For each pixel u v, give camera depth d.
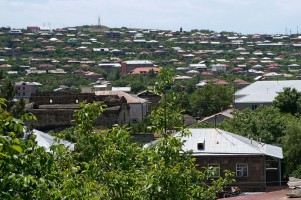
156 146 25.53
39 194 18.17
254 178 62.22
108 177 23.75
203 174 27.00
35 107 123.75
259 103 154.88
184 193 24.14
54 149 20.56
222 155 62.28
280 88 162.25
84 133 25.42
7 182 17.06
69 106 124.25
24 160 18.03
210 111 169.12
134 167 25.06
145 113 148.00
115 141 25.41
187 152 26.53
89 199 22.02
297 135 76.69
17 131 18.47
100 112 25.86
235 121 94.56
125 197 23.69
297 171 72.94
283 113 116.44
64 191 20.89
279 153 67.31
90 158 24.97
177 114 27.36
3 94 79.81
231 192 57.41
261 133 88.69
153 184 23.69
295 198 40.91
